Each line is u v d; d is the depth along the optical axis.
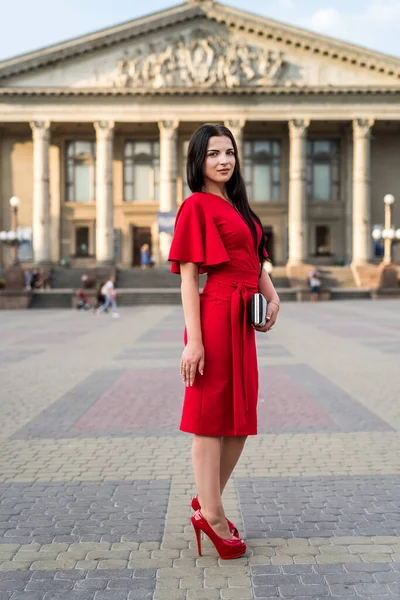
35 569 4.17
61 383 11.61
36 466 6.54
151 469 6.41
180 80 50.50
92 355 15.62
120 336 20.50
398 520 4.97
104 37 49.81
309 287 44.47
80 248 56.34
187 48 50.38
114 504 5.40
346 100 51.31
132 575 4.07
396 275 44.53
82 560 4.30
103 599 3.76
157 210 55.78
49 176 53.66
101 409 9.33
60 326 25.20
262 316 4.17
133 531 4.81
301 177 51.38
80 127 54.09
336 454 6.89
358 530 4.78
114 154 56.09
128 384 11.41
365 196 51.66
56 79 50.44
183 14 49.94
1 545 4.56
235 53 50.56
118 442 7.48
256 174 56.69
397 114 51.50
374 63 50.62
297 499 5.48
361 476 6.12
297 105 51.12
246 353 4.24
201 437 4.26
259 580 3.99
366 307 34.75
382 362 13.74
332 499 5.47
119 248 55.69
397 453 6.91
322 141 56.94
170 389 10.88
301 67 51.16
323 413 8.88
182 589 3.88
